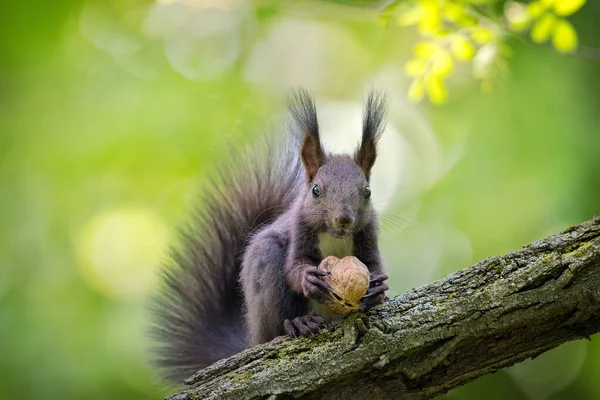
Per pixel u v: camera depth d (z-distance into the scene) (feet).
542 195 42.01
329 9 39.83
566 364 45.60
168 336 32.86
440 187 46.11
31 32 49.78
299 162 33.91
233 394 22.54
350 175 27.61
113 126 48.98
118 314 46.11
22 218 47.67
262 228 31.55
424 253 45.32
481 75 32.19
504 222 43.27
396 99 51.57
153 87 50.16
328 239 27.63
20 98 49.96
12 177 48.44
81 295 46.19
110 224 48.44
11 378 42.60
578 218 40.57
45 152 48.98
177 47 52.19
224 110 49.55
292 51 53.98
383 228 31.50
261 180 33.99
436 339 22.47
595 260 22.38
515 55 43.21
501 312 22.41
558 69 42.65
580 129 41.70
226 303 33.22
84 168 48.67
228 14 53.36
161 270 33.58
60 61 50.42
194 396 22.61
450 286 23.24
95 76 50.42
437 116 49.26
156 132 48.49
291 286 27.14
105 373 43.50
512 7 32.12
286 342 23.52
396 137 50.19
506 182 43.70
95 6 51.24
